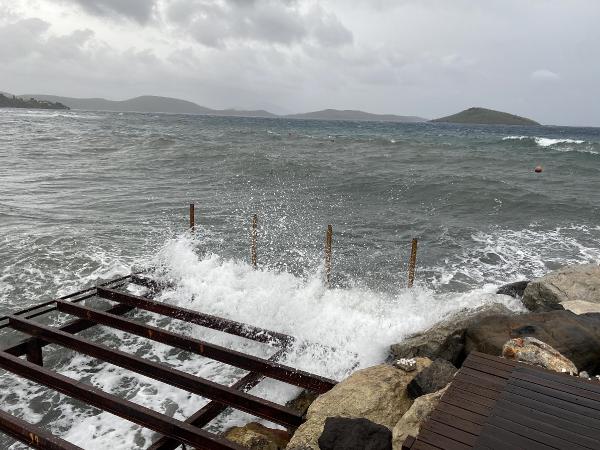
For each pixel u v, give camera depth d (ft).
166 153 119.85
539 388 17.13
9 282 37.47
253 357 24.29
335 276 41.39
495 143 186.39
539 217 64.49
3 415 19.27
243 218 60.75
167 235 51.67
